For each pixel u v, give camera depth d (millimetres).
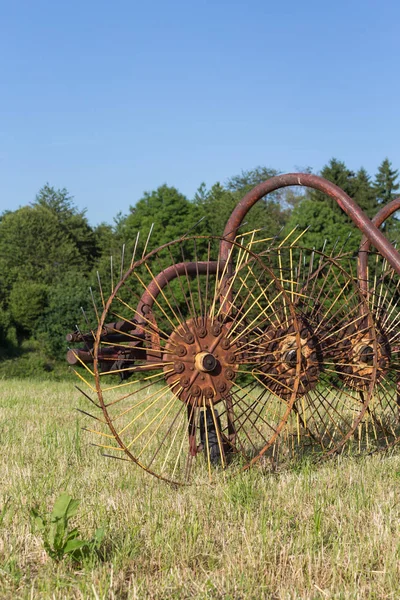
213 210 49219
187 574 4289
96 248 72312
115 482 6727
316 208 41625
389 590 4109
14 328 49500
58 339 46906
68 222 73500
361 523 5309
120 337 6645
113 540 4773
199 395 6562
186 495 6086
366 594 4066
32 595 3938
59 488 6492
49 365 46750
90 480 6785
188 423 6688
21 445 8617
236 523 5223
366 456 7898
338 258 8180
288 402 7332
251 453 8094
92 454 8164
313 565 4406
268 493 6113
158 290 6719
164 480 6371
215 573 4309
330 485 6461
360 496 5934
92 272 50219
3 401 14328
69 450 8297
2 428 10164
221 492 6066
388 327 8617
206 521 5270
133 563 4461
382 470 7141
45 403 14094
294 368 7328
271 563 4438
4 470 7188
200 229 42406
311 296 7828
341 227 40688
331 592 4008
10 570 4289
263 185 7746
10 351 48125
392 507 5727
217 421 7172
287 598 3934
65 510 4457
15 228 62750
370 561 4512
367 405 7648
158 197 41812
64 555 4457
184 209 41500
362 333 8328
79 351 6484
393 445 8484
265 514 5395
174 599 3939
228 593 4000
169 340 6488
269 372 7387
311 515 5449
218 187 70875
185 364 6500
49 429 9852
